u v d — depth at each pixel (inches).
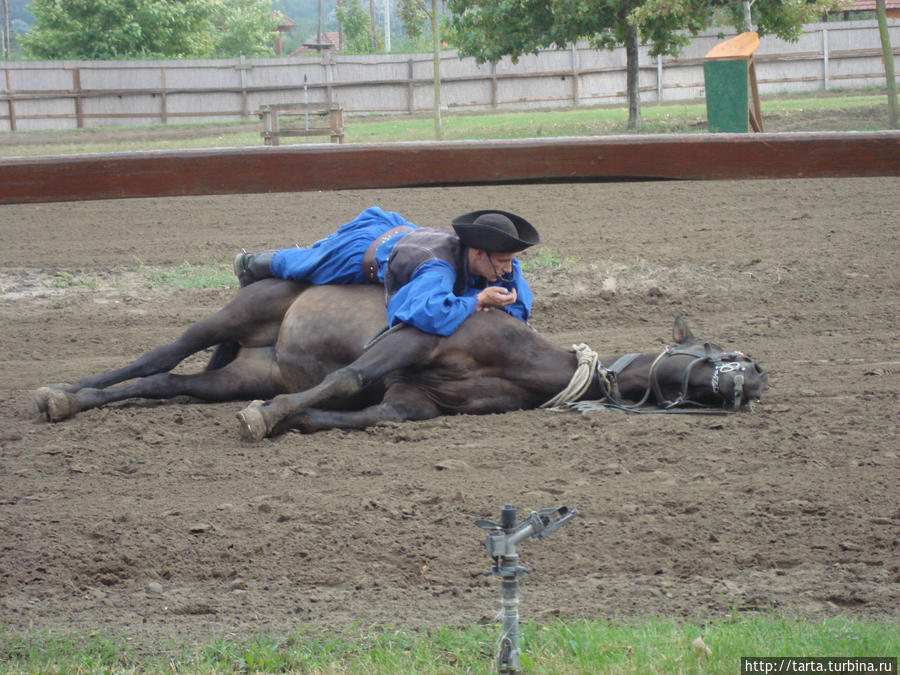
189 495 288.8
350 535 258.1
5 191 287.6
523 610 220.7
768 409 356.8
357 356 356.5
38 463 318.0
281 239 746.2
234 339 388.5
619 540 254.1
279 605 226.1
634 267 629.6
